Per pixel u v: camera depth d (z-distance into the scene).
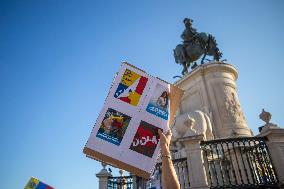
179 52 19.19
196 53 18.38
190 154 6.94
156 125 2.87
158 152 2.75
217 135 12.77
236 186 6.68
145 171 2.67
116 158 2.69
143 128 2.84
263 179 6.76
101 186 9.92
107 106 2.91
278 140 6.88
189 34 19.17
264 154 6.93
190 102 14.88
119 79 3.06
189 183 6.65
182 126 11.48
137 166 2.68
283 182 6.34
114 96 2.97
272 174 6.68
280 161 6.58
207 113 13.41
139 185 9.33
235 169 8.38
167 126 2.88
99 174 10.20
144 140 2.79
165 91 3.06
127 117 2.88
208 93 14.13
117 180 10.11
